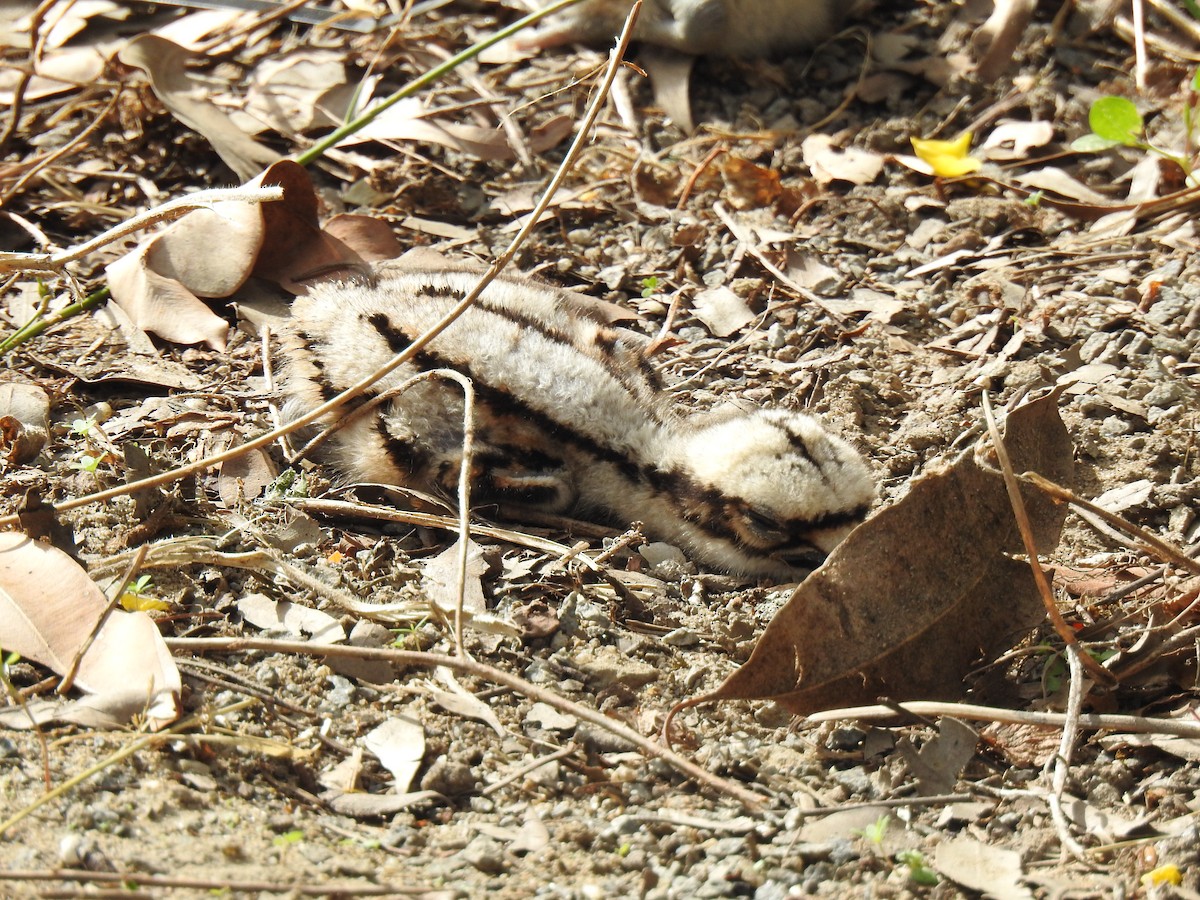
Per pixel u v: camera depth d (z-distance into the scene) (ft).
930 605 26.43
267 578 29.17
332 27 56.08
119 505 30.83
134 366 38.14
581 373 34.55
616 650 28.58
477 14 58.29
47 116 50.78
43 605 25.72
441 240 46.24
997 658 27.25
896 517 26.17
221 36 54.49
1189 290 43.06
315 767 24.21
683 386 39.78
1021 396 38.83
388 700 25.98
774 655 25.50
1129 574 30.96
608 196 48.75
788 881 21.61
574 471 35.32
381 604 28.19
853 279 45.01
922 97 54.08
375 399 32.55
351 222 43.68
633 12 30.58
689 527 34.09
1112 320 41.96
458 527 31.60
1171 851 22.26
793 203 48.32
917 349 41.88
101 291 38.47
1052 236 47.16
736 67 55.42
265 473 33.32
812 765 25.23
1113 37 55.83
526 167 50.08
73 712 23.82
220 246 40.09
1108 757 25.41
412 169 49.49
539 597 30.30
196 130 46.50
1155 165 48.85
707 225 47.16
